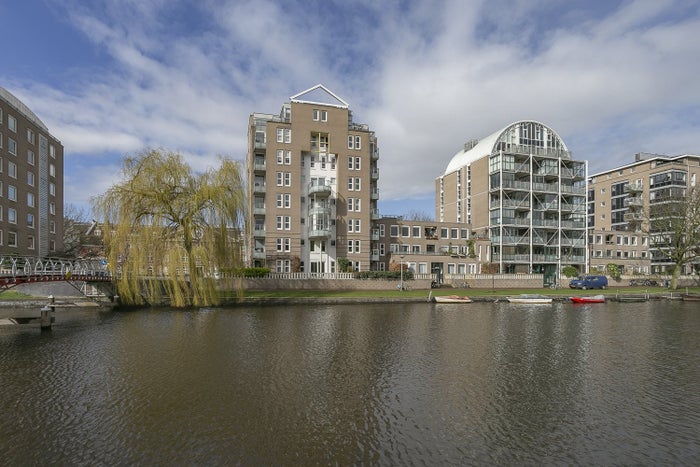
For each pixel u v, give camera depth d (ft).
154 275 106.93
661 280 209.97
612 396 45.29
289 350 64.80
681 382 50.24
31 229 176.96
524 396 45.03
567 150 232.73
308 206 177.78
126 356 60.34
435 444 33.53
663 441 34.55
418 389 46.93
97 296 116.67
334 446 32.94
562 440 34.58
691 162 261.03
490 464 30.48
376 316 103.24
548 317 106.01
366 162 184.96
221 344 68.49
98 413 39.24
